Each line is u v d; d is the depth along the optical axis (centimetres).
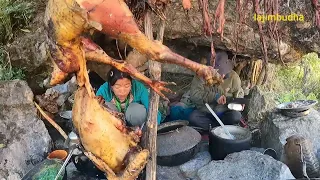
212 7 365
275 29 217
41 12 413
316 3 211
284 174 313
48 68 424
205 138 416
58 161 310
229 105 415
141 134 248
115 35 204
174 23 392
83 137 233
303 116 385
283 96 461
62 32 207
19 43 411
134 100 355
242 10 241
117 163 238
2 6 406
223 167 332
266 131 404
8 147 346
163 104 441
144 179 278
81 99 232
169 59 209
